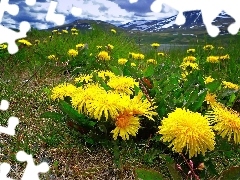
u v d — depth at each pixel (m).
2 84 0.38
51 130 0.28
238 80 0.42
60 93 0.27
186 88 0.29
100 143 0.25
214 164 0.23
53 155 0.25
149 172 0.19
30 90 0.37
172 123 0.20
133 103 0.23
